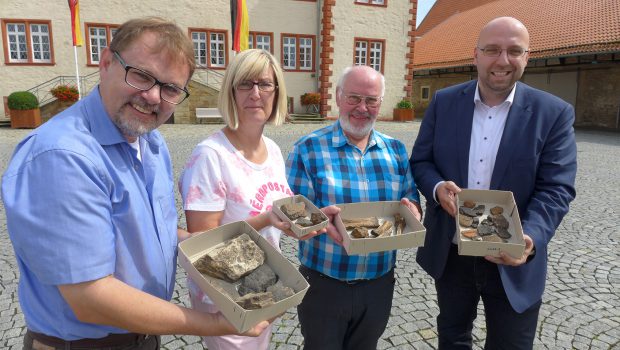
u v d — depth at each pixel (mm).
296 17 22062
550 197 2236
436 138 2619
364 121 2414
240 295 1486
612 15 20297
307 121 21109
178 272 4367
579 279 4375
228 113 2057
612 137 17031
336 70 22422
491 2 31453
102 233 1271
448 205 2281
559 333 3381
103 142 1415
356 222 2072
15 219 1202
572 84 22406
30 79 18578
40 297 1438
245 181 2062
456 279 2596
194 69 1565
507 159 2348
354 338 2561
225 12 20891
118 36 1424
